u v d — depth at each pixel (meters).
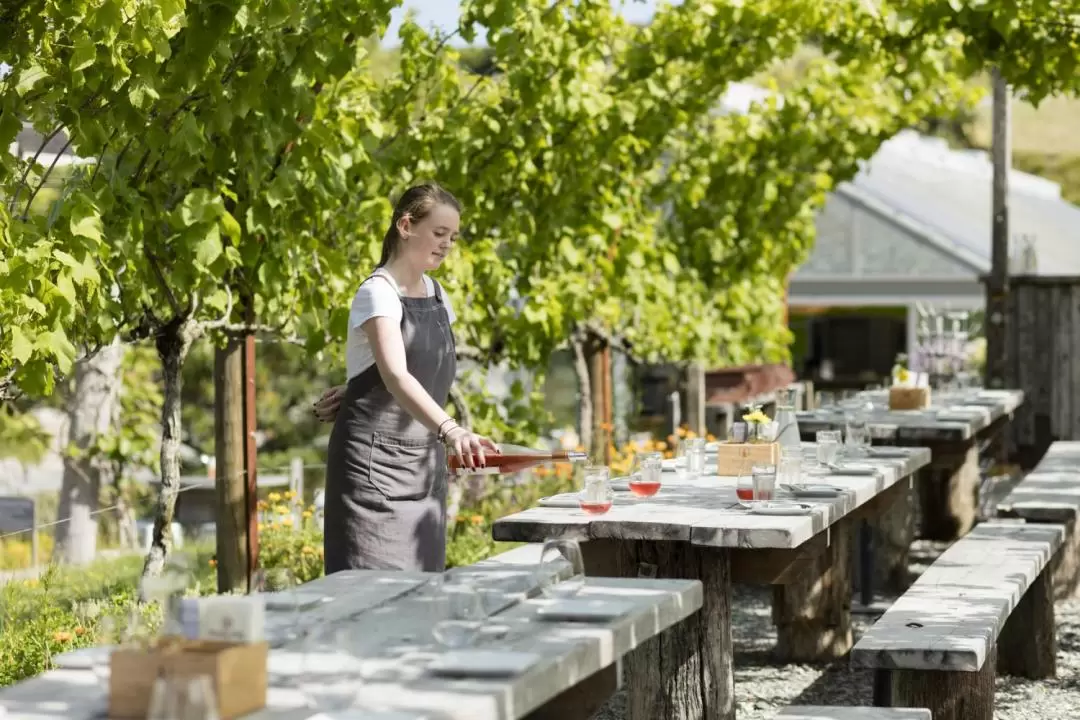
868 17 10.12
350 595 3.80
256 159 6.74
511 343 10.61
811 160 13.62
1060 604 9.09
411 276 4.95
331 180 7.45
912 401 10.52
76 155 6.22
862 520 8.07
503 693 2.77
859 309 25.83
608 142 10.82
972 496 11.20
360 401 4.88
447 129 9.36
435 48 9.28
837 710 4.46
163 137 6.36
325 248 7.84
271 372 21.14
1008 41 9.23
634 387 16.98
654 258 12.48
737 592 9.64
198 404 20.61
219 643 2.73
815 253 21.17
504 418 11.44
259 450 21.36
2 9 5.55
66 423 16.28
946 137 43.38
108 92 5.99
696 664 5.35
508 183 10.15
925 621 5.18
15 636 6.46
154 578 2.94
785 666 7.43
